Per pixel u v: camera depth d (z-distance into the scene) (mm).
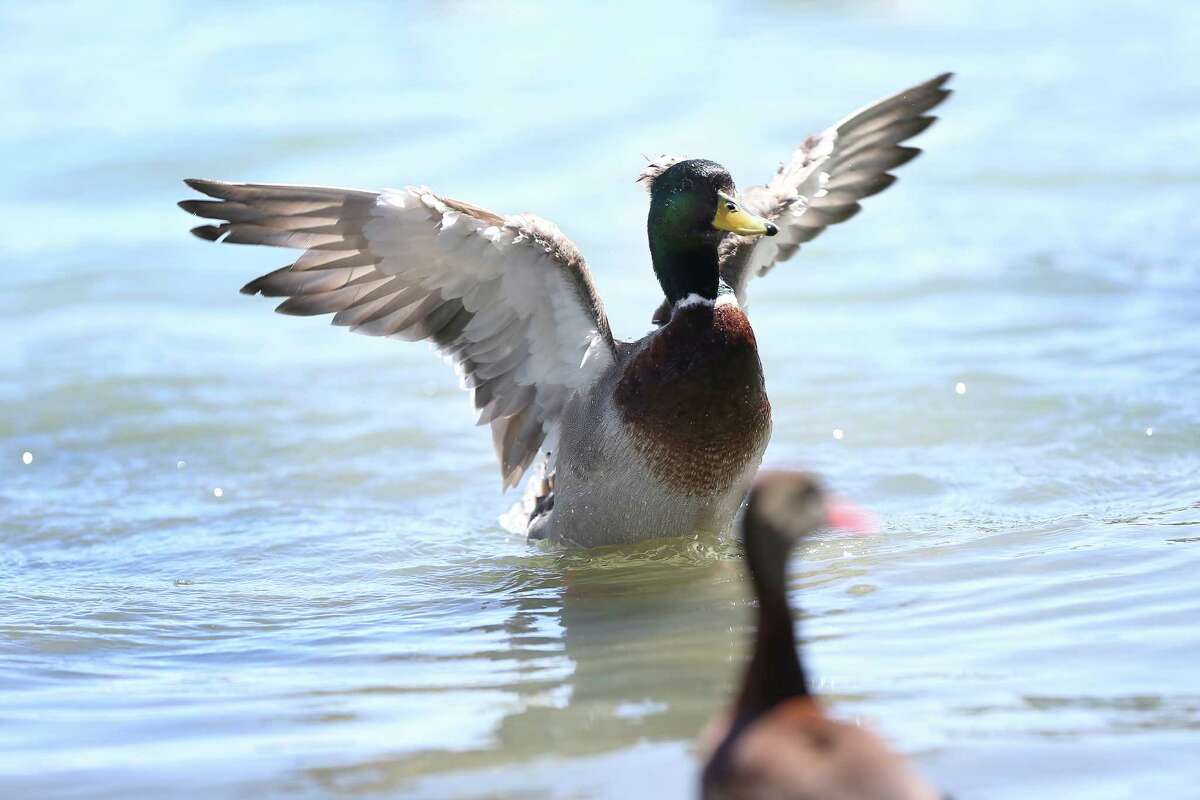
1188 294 16703
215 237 10422
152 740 7637
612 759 6965
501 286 10953
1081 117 23562
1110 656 7879
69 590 10953
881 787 5445
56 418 15312
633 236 19828
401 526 12461
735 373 10859
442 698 8117
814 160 12719
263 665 9062
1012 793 6324
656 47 28281
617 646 8953
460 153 22906
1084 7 29703
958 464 12703
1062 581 9367
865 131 12906
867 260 19000
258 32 30109
